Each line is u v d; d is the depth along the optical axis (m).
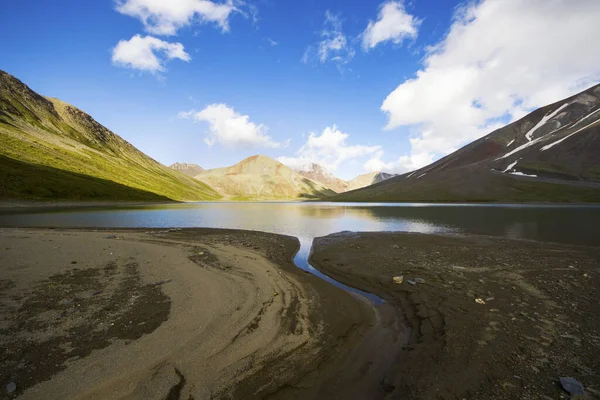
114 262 18.05
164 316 10.56
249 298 12.88
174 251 22.31
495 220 51.56
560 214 64.50
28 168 105.56
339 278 17.86
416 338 10.30
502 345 8.91
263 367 8.20
